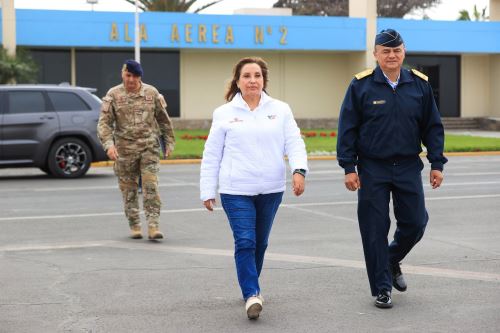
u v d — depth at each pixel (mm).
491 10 38438
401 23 35625
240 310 5773
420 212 5848
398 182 5793
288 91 36875
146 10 38562
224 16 33438
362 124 5824
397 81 5770
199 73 35469
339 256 7785
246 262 5535
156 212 8695
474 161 21016
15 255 7902
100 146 16234
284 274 6961
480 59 39094
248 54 36000
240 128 5633
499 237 8922
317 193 13305
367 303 5953
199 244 8508
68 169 16094
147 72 34719
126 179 8758
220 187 5684
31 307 5855
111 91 8547
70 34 31422
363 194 5832
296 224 9906
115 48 33375
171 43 32750
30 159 15727
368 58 35250
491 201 12117
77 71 33219
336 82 37406
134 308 5828
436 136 5828
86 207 11594
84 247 8344
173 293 6289
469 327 5289
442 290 6355
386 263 5816
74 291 6355
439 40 36031
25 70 28844
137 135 8570
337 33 34781
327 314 5648
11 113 15586
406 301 6008
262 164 5641
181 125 34562
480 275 6918
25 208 11500
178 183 15164
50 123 15797
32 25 30969
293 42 34281
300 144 5758
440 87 38750
